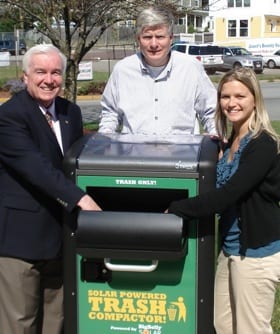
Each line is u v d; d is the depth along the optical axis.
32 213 2.71
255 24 45.59
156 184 2.46
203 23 49.97
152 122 3.41
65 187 2.48
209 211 2.41
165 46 3.26
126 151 2.58
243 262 2.60
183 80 3.38
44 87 2.69
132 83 3.40
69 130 2.87
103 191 2.75
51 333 3.00
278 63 31.95
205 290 2.53
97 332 2.62
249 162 2.48
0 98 17.08
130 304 2.58
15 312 2.79
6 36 36.81
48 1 8.05
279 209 2.64
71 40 8.96
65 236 2.56
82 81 21.14
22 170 2.60
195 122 3.51
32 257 2.72
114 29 9.54
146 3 7.75
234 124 2.66
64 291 2.61
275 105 15.47
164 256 2.39
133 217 2.39
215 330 2.76
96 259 2.54
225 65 28.88
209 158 2.46
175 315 2.56
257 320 2.64
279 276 2.62
